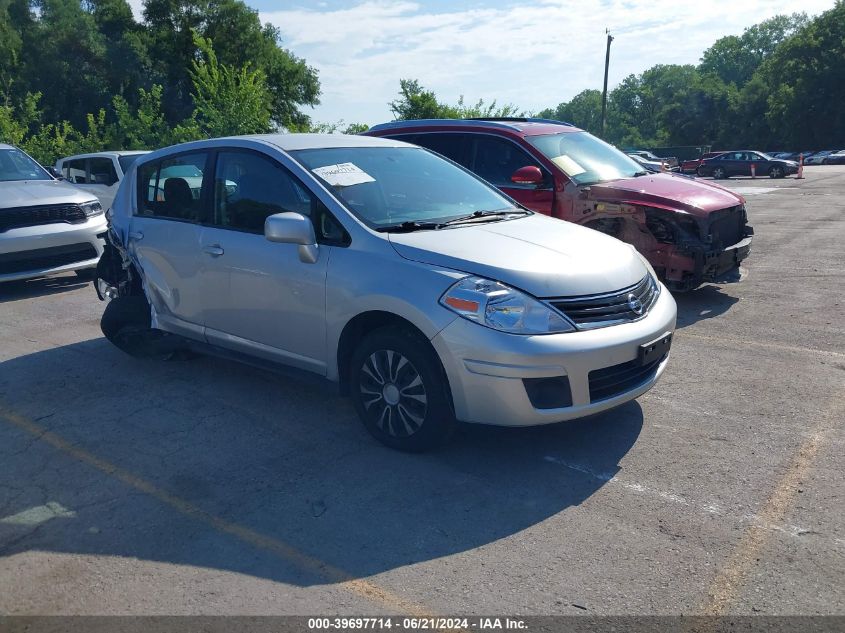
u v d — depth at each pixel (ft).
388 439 13.92
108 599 9.79
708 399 16.22
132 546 11.05
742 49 359.46
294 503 12.20
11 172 31.55
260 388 17.78
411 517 11.65
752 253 34.45
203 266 16.69
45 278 32.58
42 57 151.74
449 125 27.48
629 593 9.61
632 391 13.42
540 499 12.10
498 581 9.94
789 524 11.10
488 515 11.65
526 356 12.04
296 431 15.16
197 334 17.47
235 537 11.21
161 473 13.43
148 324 19.06
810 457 13.28
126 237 18.95
